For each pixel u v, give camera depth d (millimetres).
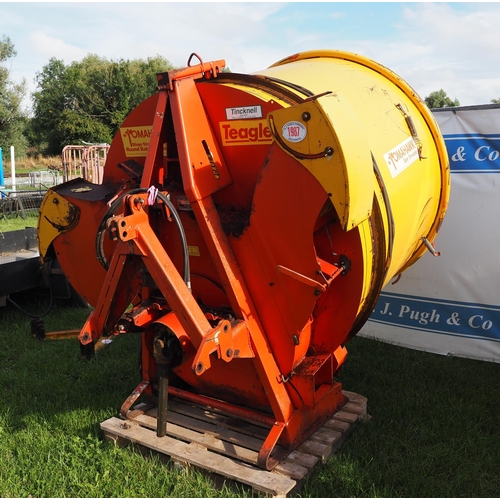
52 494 2973
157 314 3166
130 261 3004
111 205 3090
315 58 4051
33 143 50438
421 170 3496
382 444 3396
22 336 5398
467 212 4887
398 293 5293
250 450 3139
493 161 4738
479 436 3504
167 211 2990
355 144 2453
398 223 3127
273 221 2730
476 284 4930
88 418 3750
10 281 5656
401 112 3516
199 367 2582
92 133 43750
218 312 3100
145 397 4051
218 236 2848
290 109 2480
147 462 3201
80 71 49531
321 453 3133
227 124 2898
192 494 2912
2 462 3260
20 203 13531
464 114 4824
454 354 5086
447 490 2973
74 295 6207
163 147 3037
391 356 5035
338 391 3578
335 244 2809
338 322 2957
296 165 2568
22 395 4113
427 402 3977
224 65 3094
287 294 2832
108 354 4922
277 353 3008
